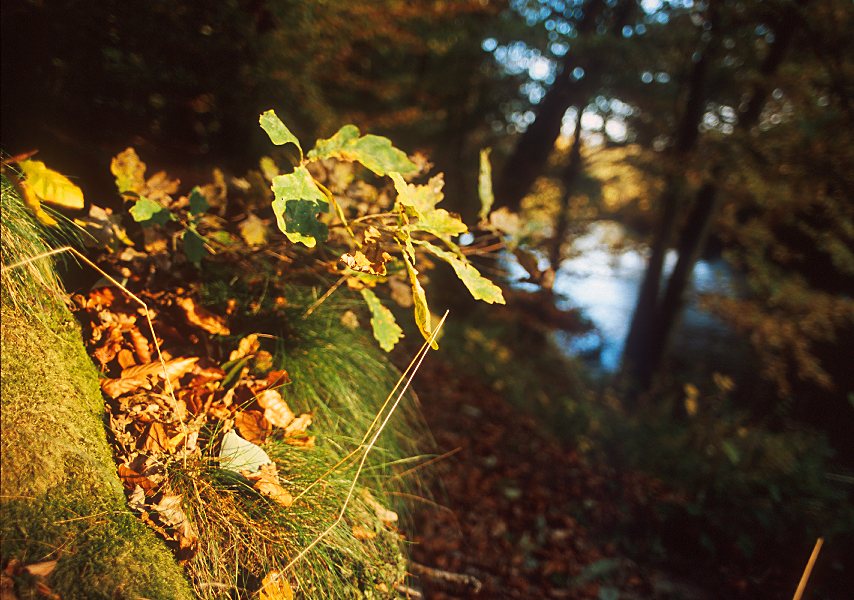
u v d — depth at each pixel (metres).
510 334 8.14
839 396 8.84
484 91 9.98
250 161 3.19
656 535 4.36
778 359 8.52
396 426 2.71
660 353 10.48
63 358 1.53
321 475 1.83
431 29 7.48
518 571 3.36
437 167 9.62
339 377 2.30
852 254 7.95
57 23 2.25
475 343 6.71
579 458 5.22
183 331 1.97
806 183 7.75
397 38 5.67
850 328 9.08
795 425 7.32
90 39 2.36
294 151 3.35
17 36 2.20
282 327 2.29
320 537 1.56
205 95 2.79
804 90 7.54
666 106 10.92
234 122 3.01
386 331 1.85
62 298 1.65
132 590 1.27
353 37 4.19
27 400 1.36
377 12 4.31
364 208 2.16
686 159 9.21
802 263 9.73
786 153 7.64
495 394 5.75
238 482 1.66
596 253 11.75
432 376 5.26
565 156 13.49
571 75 8.78
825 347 9.31
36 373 1.42
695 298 10.08
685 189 9.74
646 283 11.09
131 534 1.38
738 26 8.31
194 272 2.19
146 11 2.43
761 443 5.71
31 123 2.31
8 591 1.12
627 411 8.72
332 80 4.82
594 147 12.83
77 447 1.40
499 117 10.85
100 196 2.40
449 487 3.80
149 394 1.68
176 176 2.62
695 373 11.26
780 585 3.96
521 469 4.52
